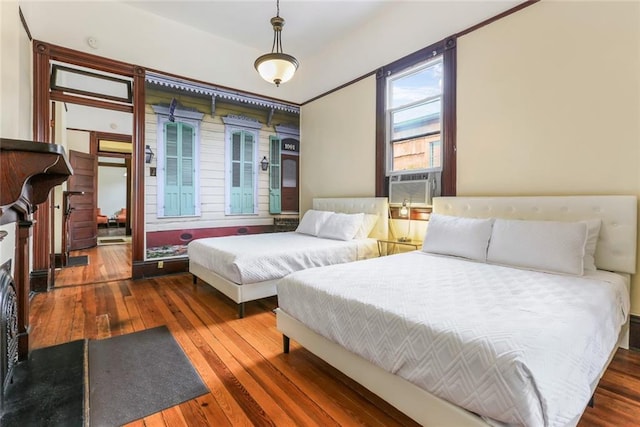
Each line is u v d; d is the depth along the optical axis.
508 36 2.85
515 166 2.81
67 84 3.67
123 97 3.98
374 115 4.18
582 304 1.54
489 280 1.97
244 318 2.83
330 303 1.75
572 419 1.11
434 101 3.57
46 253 3.56
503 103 2.89
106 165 9.41
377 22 4.07
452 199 3.20
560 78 2.54
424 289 1.77
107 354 2.15
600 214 2.29
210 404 1.65
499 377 1.06
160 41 4.11
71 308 3.01
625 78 2.23
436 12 3.40
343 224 3.89
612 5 2.28
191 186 4.48
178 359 2.10
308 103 5.36
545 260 2.21
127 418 1.53
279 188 5.37
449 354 1.21
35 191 1.89
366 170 4.33
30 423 1.44
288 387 1.80
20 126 2.95
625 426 1.48
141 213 4.07
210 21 4.18
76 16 3.56
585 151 2.42
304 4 3.80
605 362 1.49
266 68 3.05
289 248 3.24
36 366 1.93
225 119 4.75
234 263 2.81
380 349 1.46
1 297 1.51
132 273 4.04
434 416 1.26
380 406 1.65
